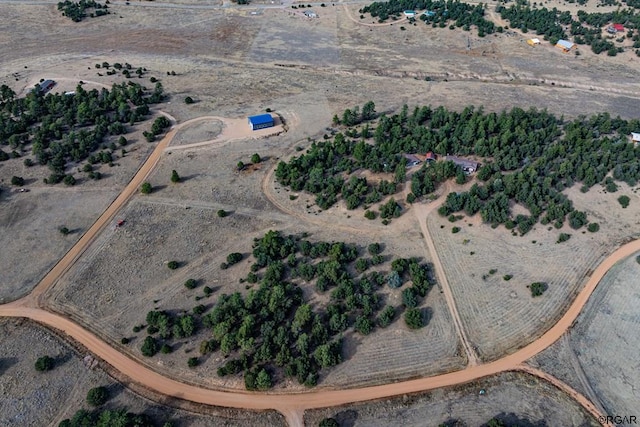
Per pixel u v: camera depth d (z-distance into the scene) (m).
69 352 90.69
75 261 110.00
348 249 113.44
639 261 111.00
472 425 80.69
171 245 114.44
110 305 99.75
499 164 139.00
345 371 88.62
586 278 107.62
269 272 103.62
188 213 124.38
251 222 121.88
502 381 87.38
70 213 123.62
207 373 87.88
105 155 141.25
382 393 85.38
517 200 128.50
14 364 88.31
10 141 145.00
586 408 83.25
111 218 122.50
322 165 139.88
